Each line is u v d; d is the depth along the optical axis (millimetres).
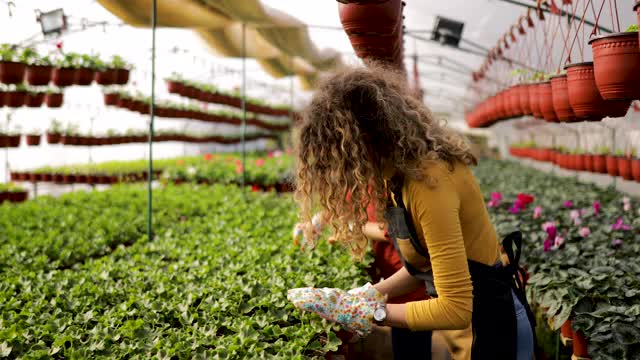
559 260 3676
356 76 1729
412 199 1671
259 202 5898
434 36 6168
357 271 2877
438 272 1643
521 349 1887
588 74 2639
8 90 6398
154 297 2602
